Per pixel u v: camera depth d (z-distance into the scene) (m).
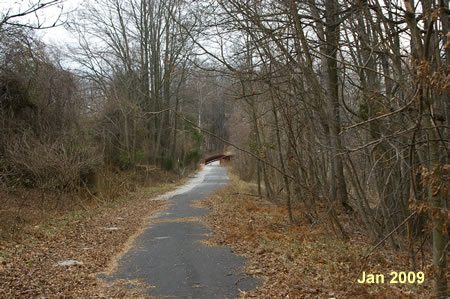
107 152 32.66
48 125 22.22
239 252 10.05
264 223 14.70
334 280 7.54
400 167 8.84
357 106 11.91
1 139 19.12
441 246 4.66
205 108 70.06
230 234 12.28
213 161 88.25
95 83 41.50
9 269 8.30
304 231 12.95
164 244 11.26
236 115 35.72
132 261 9.34
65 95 24.83
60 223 14.79
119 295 6.86
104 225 15.09
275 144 18.73
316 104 10.78
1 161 18.12
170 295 6.82
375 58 10.57
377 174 10.52
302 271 8.16
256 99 18.31
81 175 22.16
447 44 3.98
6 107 20.80
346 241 11.66
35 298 6.66
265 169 22.19
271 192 22.05
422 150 6.00
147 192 29.16
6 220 13.12
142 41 37.50
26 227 13.24
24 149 18.05
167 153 46.03
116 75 37.91
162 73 37.78
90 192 21.61
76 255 10.05
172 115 46.47
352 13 8.89
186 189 33.66
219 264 8.88
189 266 8.73
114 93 37.12
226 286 7.28
